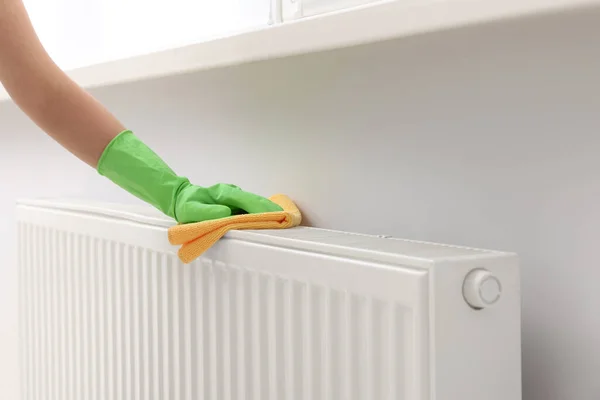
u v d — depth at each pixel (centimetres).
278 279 74
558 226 70
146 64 100
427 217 81
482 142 75
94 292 107
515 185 73
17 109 154
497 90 73
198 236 81
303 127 95
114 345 103
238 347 80
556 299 70
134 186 88
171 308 91
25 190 155
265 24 121
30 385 128
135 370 98
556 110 69
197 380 87
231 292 81
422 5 66
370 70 86
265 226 83
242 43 85
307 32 77
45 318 122
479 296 58
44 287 122
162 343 92
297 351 73
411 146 82
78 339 112
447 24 64
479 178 76
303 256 70
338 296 67
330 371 68
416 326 59
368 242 70
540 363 72
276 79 98
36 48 86
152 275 94
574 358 69
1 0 84
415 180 82
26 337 129
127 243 98
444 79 78
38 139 149
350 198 90
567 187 69
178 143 117
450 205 79
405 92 82
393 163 84
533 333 72
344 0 101
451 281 58
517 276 62
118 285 101
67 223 113
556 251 70
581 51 66
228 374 82
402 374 61
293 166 97
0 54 84
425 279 58
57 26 163
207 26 133
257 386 78
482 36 74
